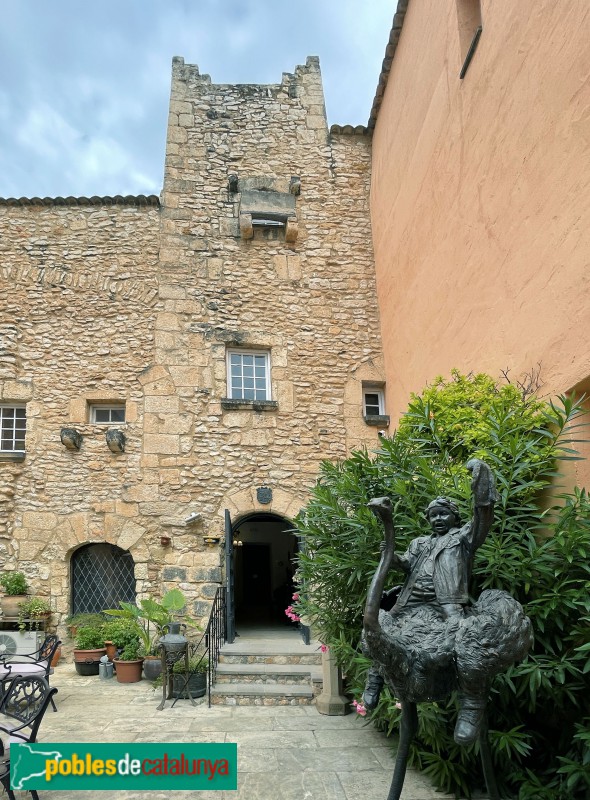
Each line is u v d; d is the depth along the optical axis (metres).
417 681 2.38
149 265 8.09
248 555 12.30
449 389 4.65
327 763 3.69
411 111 6.97
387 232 7.95
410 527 3.56
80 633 6.60
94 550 7.42
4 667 4.90
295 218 8.48
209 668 5.35
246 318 8.12
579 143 3.57
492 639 2.30
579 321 3.59
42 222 8.13
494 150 4.75
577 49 3.57
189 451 7.55
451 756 3.22
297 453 7.76
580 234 3.58
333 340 8.26
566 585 3.12
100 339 7.81
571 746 3.14
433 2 6.16
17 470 7.32
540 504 3.83
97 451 7.45
